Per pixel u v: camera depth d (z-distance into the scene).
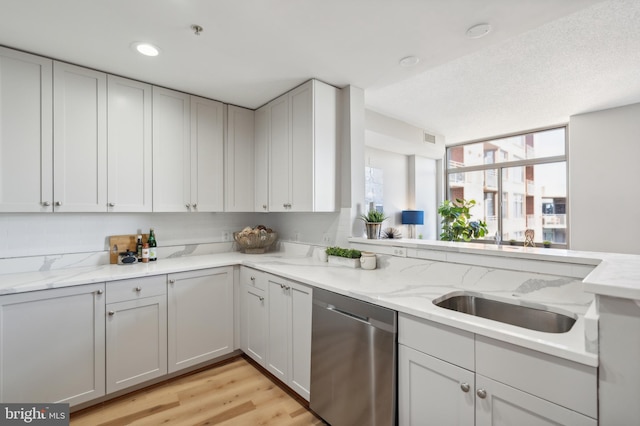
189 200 2.66
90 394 1.94
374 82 2.47
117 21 1.65
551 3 1.50
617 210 3.88
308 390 1.94
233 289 2.62
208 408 1.98
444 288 1.71
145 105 2.43
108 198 2.25
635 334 0.85
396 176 5.31
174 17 1.62
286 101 2.64
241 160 2.99
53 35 1.78
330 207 2.51
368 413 1.55
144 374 2.15
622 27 2.11
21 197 1.93
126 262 2.41
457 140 5.61
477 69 2.78
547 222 4.91
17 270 2.11
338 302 1.72
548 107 3.83
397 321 1.45
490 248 1.75
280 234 3.36
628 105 3.77
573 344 0.97
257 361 2.42
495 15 1.60
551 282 1.48
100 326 1.98
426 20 1.65
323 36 1.81
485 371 1.14
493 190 5.46
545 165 4.92
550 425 0.99
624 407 0.86
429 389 1.32
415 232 5.38
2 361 1.68
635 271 1.07
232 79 2.39
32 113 1.97
